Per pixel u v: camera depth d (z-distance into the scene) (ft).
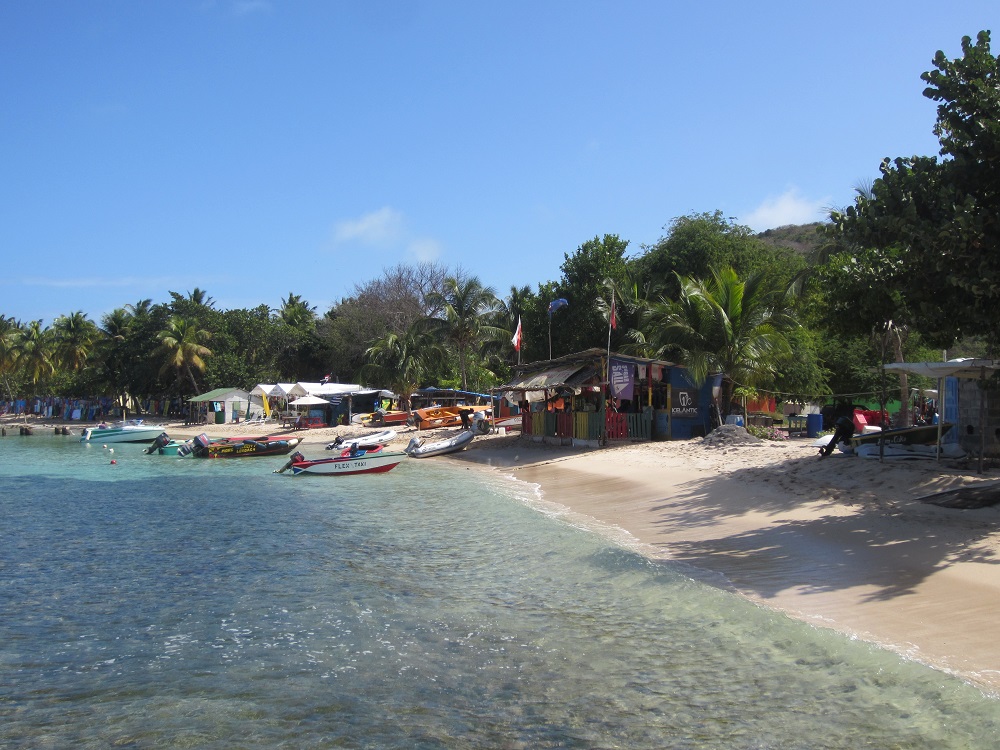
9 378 329.11
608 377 92.79
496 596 34.76
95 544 51.11
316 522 58.13
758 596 31.53
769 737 19.61
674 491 59.06
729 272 95.66
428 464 104.78
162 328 234.58
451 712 22.36
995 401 55.16
